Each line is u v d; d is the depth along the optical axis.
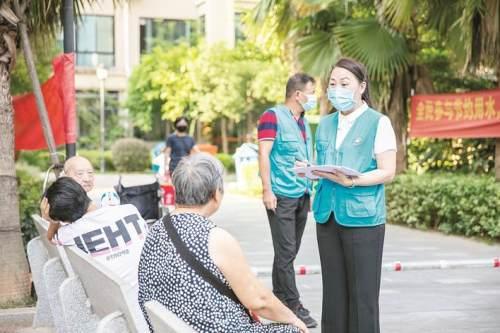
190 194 3.93
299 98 7.22
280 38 15.96
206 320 3.72
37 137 9.40
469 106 13.82
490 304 8.12
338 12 15.14
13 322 7.28
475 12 12.53
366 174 5.04
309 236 13.96
